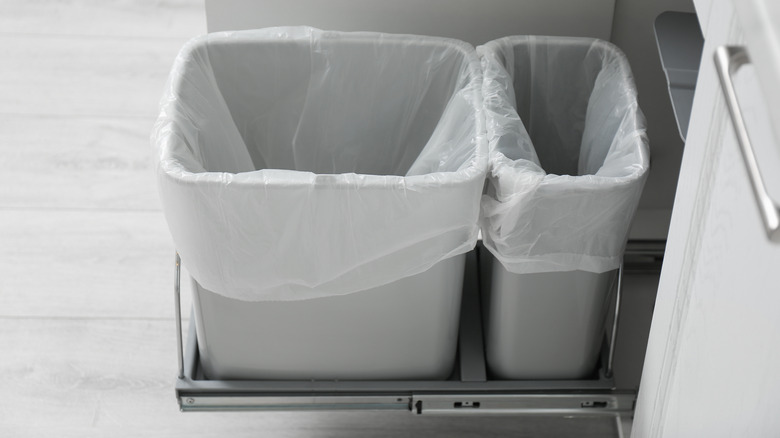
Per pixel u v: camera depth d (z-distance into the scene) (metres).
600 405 1.13
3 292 1.34
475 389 1.12
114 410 1.19
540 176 0.95
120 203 1.50
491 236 1.01
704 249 0.72
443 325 1.08
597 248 1.00
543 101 1.23
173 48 1.85
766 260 0.57
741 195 0.63
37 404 1.20
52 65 1.79
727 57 0.55
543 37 1.19
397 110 1.23
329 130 1.25
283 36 1.17
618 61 1.16
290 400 1.12
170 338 1.28
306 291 1.01
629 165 1.00
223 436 1.16
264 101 1.22
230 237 0.96
